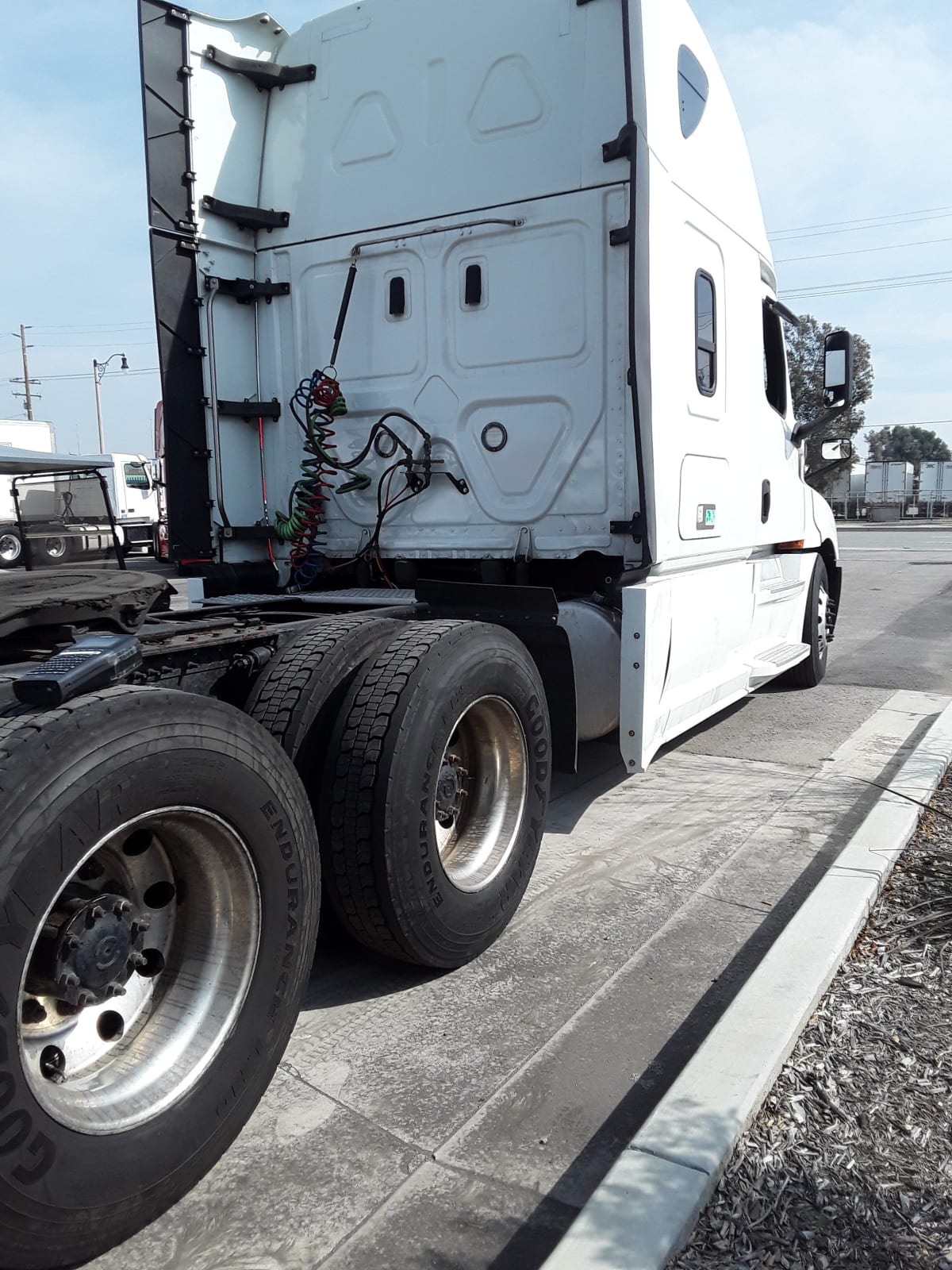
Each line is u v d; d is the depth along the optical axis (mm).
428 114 4555
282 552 5160
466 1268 1901
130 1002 2125
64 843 1745
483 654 3078
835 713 6617
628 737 4043
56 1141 1728
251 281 5020
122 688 2010
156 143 4551
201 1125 2037
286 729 2844
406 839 2768
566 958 3189
